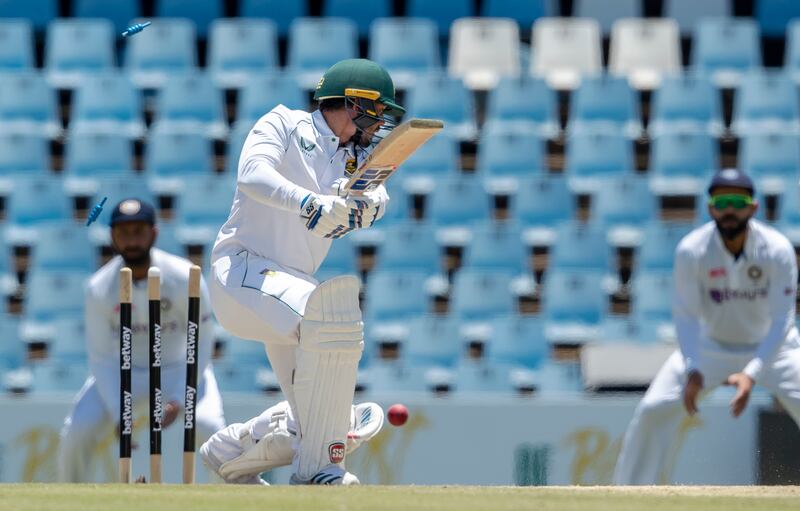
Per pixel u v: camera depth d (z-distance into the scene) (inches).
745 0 1916.8
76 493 466.3
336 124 587.8
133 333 866.1
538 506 436.8
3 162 1653.5
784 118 1710.1
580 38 1808.6
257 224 582.2
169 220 1612.9
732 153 1697.8
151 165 1642.5
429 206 1598.2
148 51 1791.3
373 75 579.8
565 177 1647.4
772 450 973.8
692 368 900.0
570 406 1069.1
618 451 1064.8
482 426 1069.8
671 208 1635.1
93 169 1642.5
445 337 1390.3
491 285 1466.5
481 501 451.2
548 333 1444.4
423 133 503.2
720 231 913.5
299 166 576.1
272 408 622.8
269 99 1692.9
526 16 1894.7
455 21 1881.2
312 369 552.7
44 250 1525.6
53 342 1386.6
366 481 1064.8
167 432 998.4
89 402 898.1
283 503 432.1
